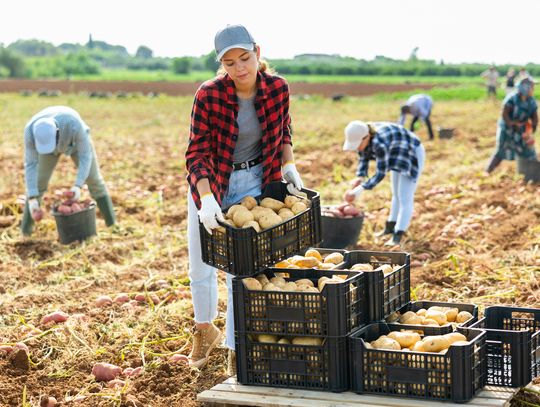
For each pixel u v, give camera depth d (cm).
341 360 442
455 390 421
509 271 759
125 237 977
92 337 611
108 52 16575
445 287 743
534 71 7325
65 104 3712
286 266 509
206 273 533
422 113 1852
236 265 452
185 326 635
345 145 830
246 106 484
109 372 537
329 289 436
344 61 10138
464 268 780
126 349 587
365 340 460
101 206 999
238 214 464
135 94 4541
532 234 898
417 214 1049
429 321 480
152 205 1167
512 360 444
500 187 1206
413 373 429
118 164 1578
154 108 3456
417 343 442
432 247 878
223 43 456
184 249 911
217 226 457
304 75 7731
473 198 1121
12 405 496
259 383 461
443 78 7212
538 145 1691
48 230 1015
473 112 2761
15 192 1276
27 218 968
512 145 1253
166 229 1005
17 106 3525
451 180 1291
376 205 1114
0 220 1041
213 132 484
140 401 493
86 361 564
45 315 667
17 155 1747
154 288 750
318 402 433
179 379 525
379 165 840
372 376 438
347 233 867
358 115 2756
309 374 448
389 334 455
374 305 469
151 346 594
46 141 842
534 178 1204
